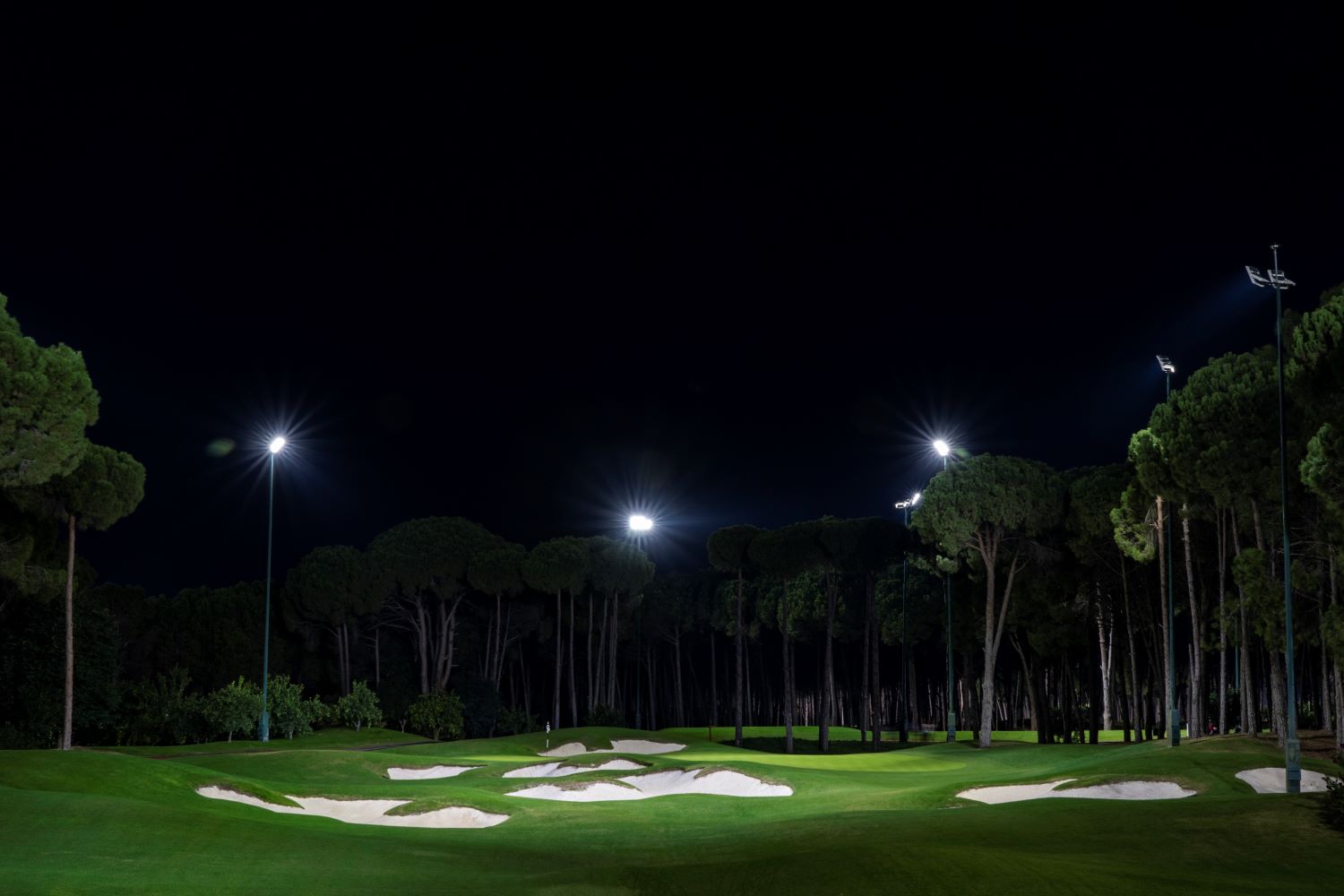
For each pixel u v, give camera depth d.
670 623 103.38
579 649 105.88
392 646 90.31
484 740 68.88
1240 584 44.94
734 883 19.61
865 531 73.00
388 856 23.16
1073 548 61.69
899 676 111.94
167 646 86.25
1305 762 38.22
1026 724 102.12
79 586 59.41
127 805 24.86
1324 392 37.56
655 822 33.25
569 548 89.56
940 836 25.70
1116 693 89.25
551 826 32.22
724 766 44.03
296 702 65.50
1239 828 24.38
